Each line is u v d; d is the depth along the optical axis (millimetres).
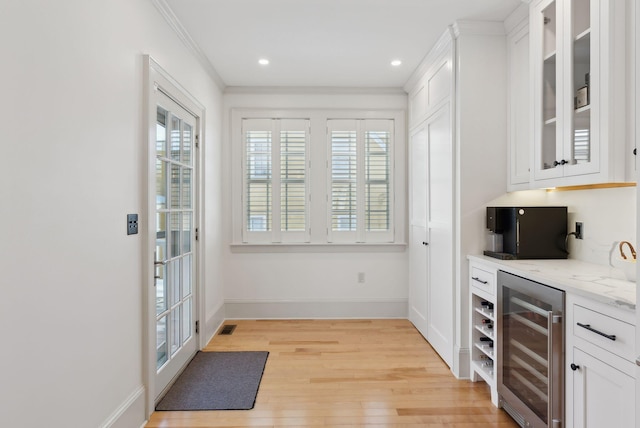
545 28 2008
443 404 2213
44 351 1281
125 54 1825
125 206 1830
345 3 2311
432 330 3113
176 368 2559
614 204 1966
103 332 1643
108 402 1685
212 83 3420
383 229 3914
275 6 2334
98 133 1597
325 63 3244
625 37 1536
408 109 3883
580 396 1471
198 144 3016
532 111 2105
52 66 1313
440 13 2428
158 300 2266
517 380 1959
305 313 3908
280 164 3898
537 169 2066
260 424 2012
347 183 3918
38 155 1251
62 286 1372
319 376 2584
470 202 2547
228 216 3875
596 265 2041
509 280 2006
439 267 2943
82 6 1482
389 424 2008
